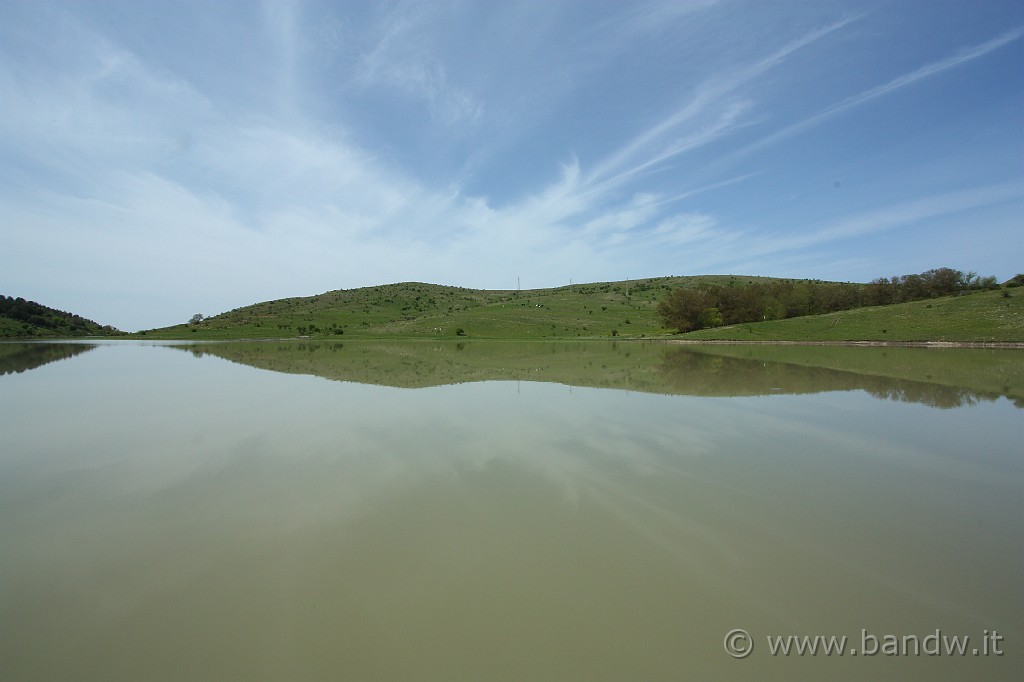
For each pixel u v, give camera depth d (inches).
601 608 208.8
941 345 2043.6
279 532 282.4
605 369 1160.2
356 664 177.6
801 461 413.1
